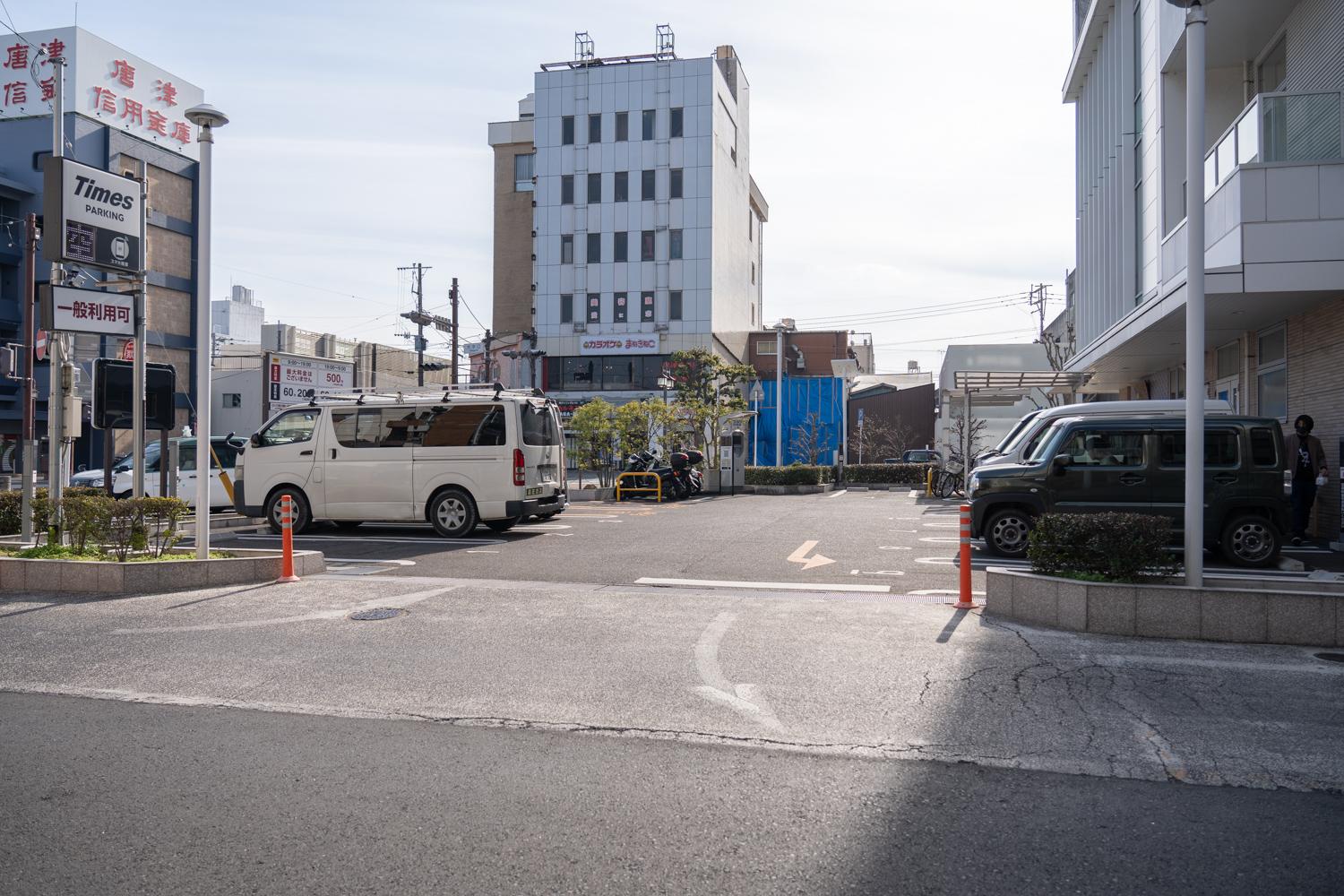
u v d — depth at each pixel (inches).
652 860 138.0
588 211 1962.4
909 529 629.3
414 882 131.3
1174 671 242.4
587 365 1966.0
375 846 143.1
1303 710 212.2
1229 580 300.5
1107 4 946.7
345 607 333.1
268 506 592.4
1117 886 130.3
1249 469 442.6
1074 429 474.0
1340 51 524.7
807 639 279.6
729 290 2106.3
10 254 1508.4
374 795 164.1
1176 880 132.3
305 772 175.5
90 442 1563.7
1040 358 1738.4
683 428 1173.7
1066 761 181.6
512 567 445.1
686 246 1926.7
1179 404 487.2
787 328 2236.7
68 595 357.1
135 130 1633.9
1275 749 187.9
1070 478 470.0
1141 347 720.3
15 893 128.4
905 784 169.5
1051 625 295.9
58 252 429.7
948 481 1034.1
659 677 240.2
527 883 130.9
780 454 1685.5
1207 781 171.3
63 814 155.9
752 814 155.4
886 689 228.7
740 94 2271.2
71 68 1526.8
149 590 361.7
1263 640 272.1
